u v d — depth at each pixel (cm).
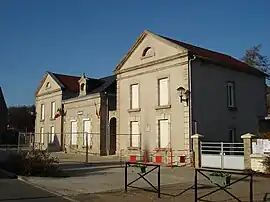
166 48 2228
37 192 1109
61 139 3484
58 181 1362
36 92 4100
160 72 2256
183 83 2095
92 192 1104
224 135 2220
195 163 1872
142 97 2375
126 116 2492
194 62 2116
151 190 1120
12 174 1540
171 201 935
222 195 1022
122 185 1251
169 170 1756
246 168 1605
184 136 2048
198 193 1061
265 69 3744
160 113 2223
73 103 3359
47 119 3806
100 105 2956
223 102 2255
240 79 2402
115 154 2825
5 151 2830
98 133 2764
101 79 3562
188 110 2045
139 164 1118
